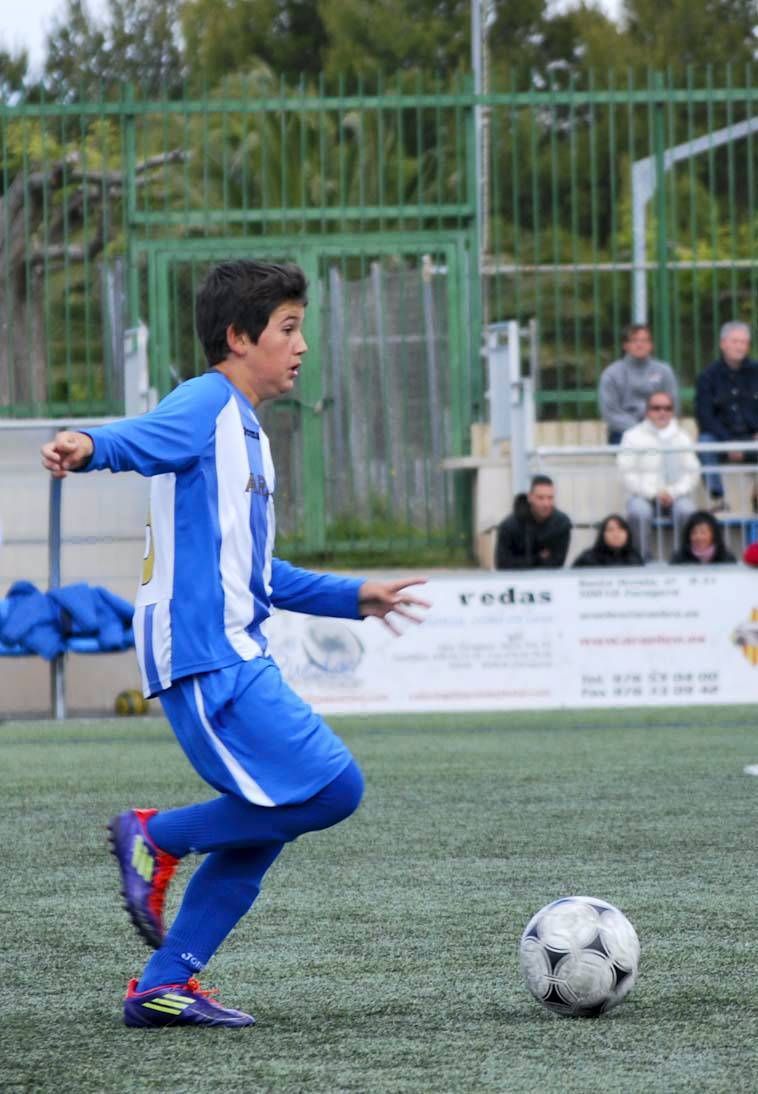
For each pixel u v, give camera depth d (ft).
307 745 32.14
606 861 52.75
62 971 38.68
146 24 230.89
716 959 38.75
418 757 82.07
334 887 48.83
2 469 105.19
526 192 165.07
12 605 103.19
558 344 137.39
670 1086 27.96
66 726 101.40
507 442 128.67
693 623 101.81
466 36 245.86
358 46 238.48
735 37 249.34
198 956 33.40
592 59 243.40
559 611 101.09
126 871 32.78
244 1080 28.76
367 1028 32.76
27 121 131.44
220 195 140.05
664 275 138.72
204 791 70.95
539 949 33.45
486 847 55.72
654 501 113.60
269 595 34.06
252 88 148.97
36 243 137.69
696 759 79.71
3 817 64.03
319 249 135.03
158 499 32.86
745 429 118.93
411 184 141.90
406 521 132.87
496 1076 28.76
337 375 133.28
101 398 136.77
